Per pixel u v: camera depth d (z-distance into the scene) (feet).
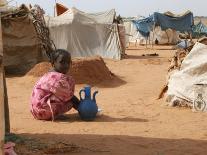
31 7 69.87
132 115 32.48
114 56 90.84
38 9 69.46
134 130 27.07
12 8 65.92
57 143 22.61
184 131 26.71
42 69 53.93
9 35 65.36
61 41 88.17
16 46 65.46
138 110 34.58
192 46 40.16
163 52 118.62
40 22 68.64
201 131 26.66
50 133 26.16
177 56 40.47
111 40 90.99
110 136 25.27
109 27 91.09
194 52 36.22
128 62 84.94
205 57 35.55
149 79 58.08
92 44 90.63
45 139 24.27
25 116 32.27
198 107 33.73
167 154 21.27
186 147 22.71
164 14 123.65
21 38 65.98
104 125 28.66
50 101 30.19
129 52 118.93
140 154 21.21
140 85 51.67
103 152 21.57
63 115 31.99
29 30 66.44
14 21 65.51
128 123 29.35
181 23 124.57
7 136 22.93
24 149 21.54
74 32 88.84
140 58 95.55
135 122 29.71
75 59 52.95
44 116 30.37
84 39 89.97
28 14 66.44
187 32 138.72
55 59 31.17
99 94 44.70
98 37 90.89
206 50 36.06
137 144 23.29
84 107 30.14
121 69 72.69
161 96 39.40
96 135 25.57
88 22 89.97
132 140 24.26
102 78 52.80
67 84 30.42
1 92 13.50
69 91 30.48
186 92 34.99
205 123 29.17
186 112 33.30
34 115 30.86
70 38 88.79
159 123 29.32
